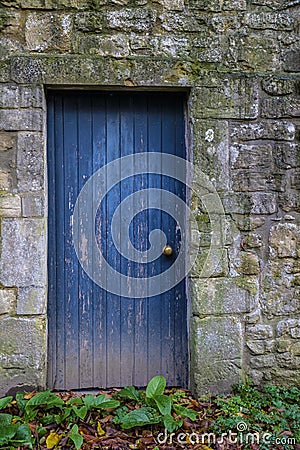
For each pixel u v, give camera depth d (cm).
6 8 262
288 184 282
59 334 286
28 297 266
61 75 263
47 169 280
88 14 267
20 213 264
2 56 262
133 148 288
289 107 280
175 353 295
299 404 271
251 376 282
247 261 280
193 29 274
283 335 284
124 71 267
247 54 279
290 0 281
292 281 285
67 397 274
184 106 288
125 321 292
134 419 242
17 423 236
